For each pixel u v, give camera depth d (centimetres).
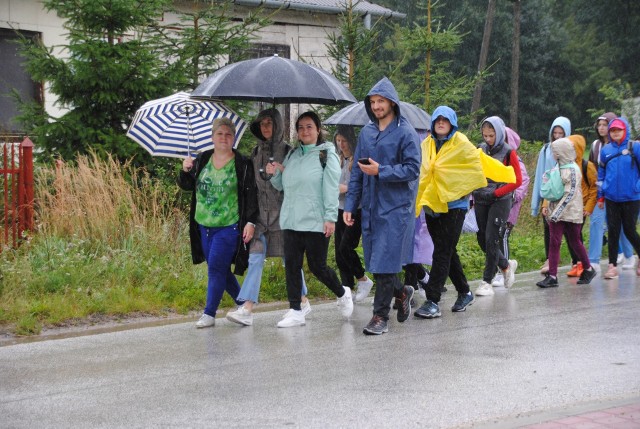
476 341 788
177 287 1034
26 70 1330
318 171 841
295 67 843
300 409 570
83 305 936
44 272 1000
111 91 1300
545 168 1234
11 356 744
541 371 669
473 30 5103
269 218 884
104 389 629
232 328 873
